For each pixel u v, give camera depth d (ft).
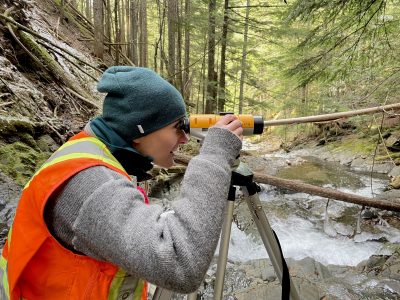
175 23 33.53
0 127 13.10
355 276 10.84
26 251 2.32
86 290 2.37
